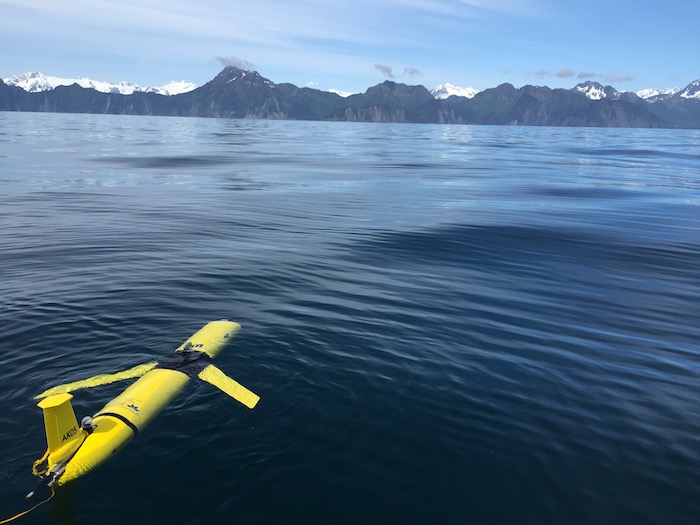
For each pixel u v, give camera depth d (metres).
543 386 11.20
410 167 67.75
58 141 96.75
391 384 10.83
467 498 7.64
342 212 33.41
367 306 15.71
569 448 9.00
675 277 20.56
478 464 8.43
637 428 9.73
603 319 15.62
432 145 133.50
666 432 9.65
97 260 20.02
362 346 12.63
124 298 15.48
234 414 9.30
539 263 22.20
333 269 19.94
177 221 28.75
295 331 13.33
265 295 16.39
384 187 46.91
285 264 20.34
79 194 37.62
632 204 40.12
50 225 26.53
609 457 8.80
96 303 14.91
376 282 18.44
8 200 33.97
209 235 25.34
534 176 59.34
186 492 7.41
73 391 9.83
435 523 7.12
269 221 29.66
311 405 9.78
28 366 10.80
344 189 44.88
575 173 64.12
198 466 7.95
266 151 91.50
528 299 17.28
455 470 8.25
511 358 12.55
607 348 13.46
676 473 8.45
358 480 7.86
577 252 24.34
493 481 8.05
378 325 14.15
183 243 23.44
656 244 26.38
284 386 10.41
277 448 8.47
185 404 9.48
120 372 10.29
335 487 7.68
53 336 12.38
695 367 12.50
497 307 16.28
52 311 14.10
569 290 18.50
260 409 9.53
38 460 7.80
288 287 17.34
